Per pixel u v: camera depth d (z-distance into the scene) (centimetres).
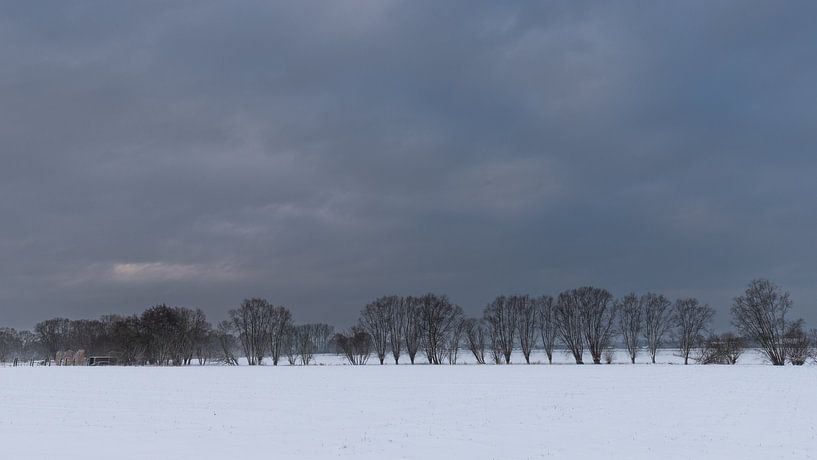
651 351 14300
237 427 3331
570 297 14262
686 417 3709
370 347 15038
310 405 4350
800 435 3075
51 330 19488
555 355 17125
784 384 5981
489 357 15762
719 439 2977
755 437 3027
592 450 2719
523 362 15038
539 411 4009
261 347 15412
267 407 4219
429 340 14762
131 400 4669
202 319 16050
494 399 4731
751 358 14138
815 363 11362
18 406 4275
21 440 2911
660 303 14088
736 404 4338
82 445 2789
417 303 15025
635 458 2555
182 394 5166
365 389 5638
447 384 6250
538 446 2814
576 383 6294
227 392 5350
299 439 2981
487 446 2816
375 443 2883
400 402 4516
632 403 4434
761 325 11762
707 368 9325
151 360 13738
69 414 3844
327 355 19762
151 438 2981
